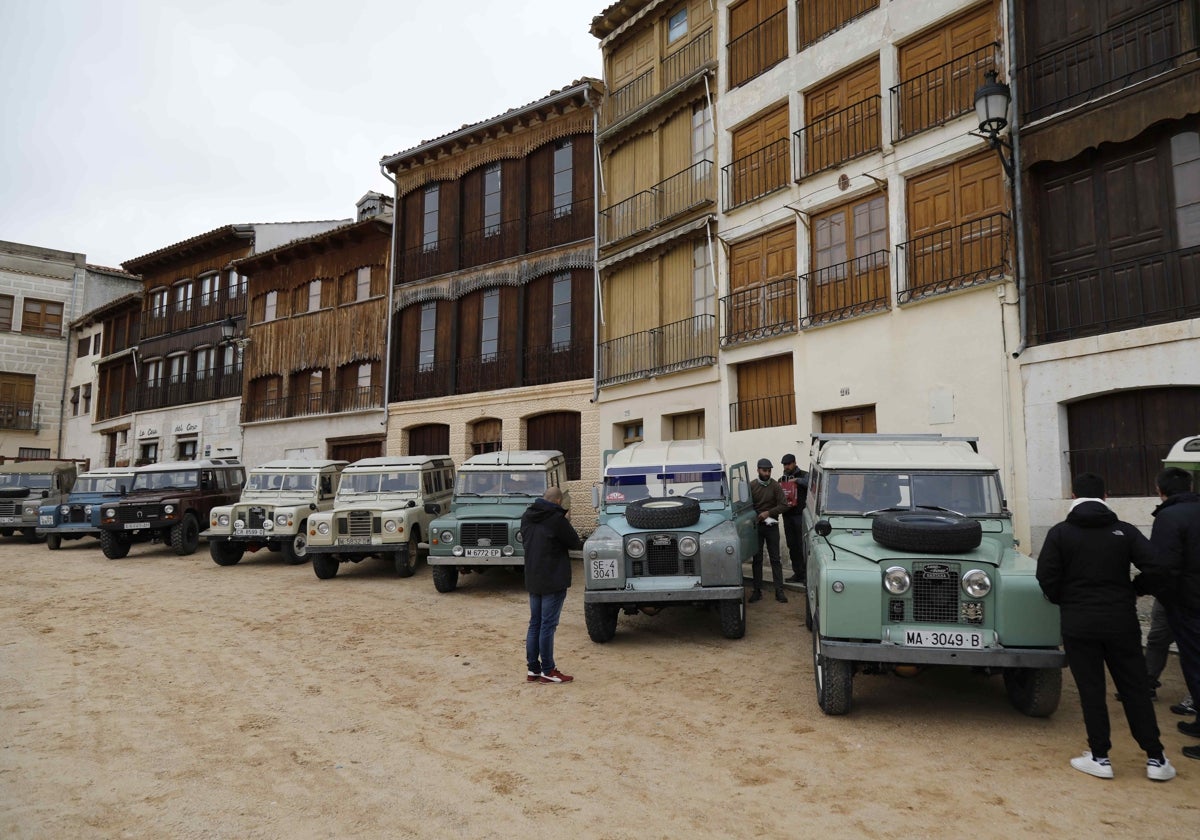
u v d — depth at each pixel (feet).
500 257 73.92
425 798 16.19
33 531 80.43
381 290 84.53
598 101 68.18
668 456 34.71
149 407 112.27
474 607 38.17
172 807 15.87
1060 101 36.47
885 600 20.59
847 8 48.01
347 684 25.04
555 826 14.83
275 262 94.89
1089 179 36.14
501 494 44.29
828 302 47.57
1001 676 24.81
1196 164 32.71
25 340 138.72
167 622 35.53
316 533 46.80
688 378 56.54
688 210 57.16
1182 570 17.75
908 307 42.06
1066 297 36.19
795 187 49.60
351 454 85.51
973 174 40.63
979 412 38.40
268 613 37.32
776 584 37.52
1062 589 17.56
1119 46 35.14
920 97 43.37
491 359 74.02
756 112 53.21
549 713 21.80
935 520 21.58
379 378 83.66
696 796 16.14
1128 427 33.63
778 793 16.22
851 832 14.47
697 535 29.81
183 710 22.48
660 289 60.80
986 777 16.94
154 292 115.34
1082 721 20.68
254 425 94.27
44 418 139.33
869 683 24.22
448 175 79.41
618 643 30.17
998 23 39.81
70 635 33.01
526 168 73.36
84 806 15.94
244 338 97.09
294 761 18.39
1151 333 32.09
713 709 21.90
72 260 145.07
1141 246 34.17
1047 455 35.47
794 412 49.44
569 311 69.15
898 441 27.94
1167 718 20.70
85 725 21.20
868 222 45.91
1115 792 16.10
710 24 58.13
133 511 60.29
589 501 63.87
